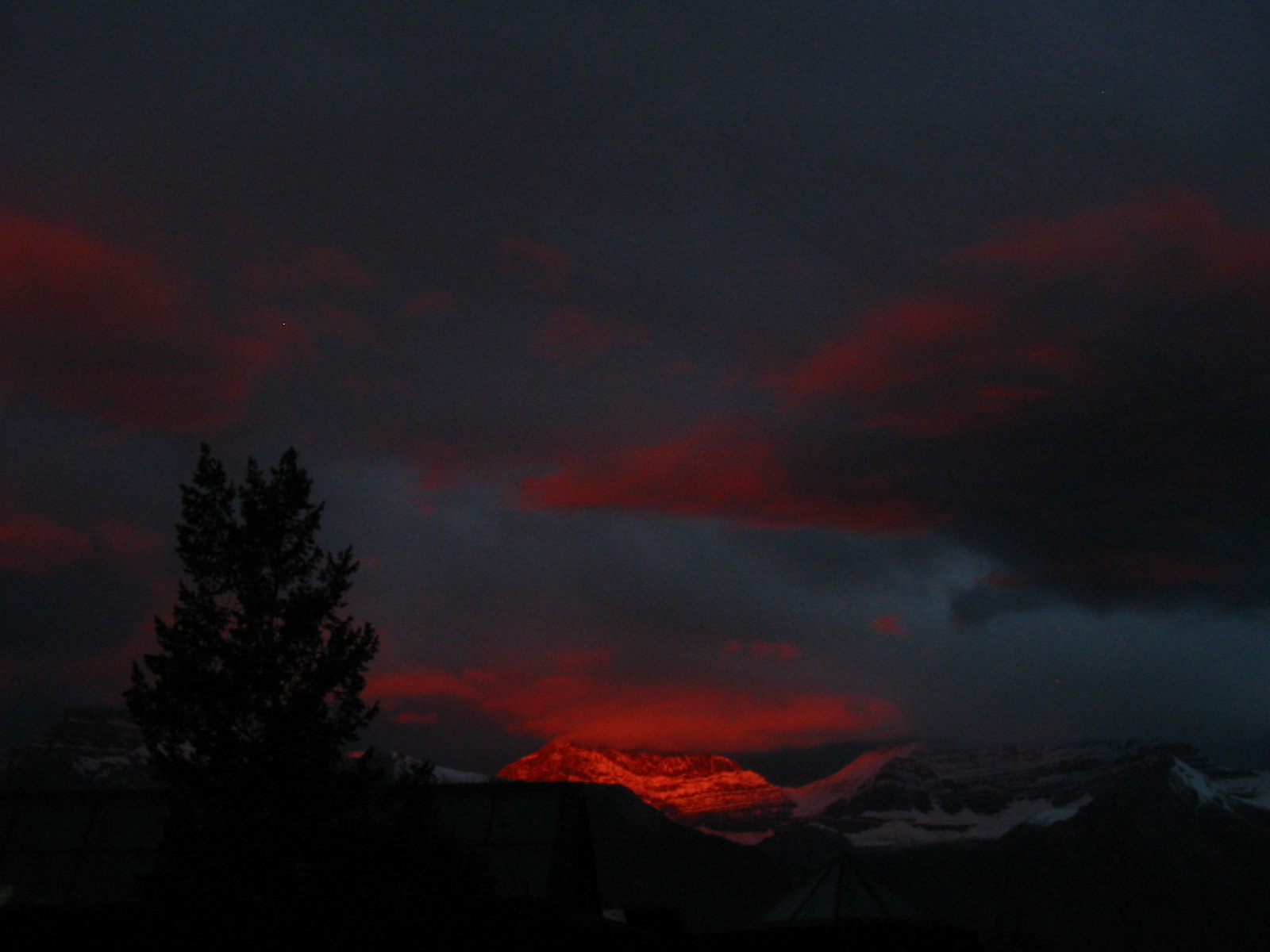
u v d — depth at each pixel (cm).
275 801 3112
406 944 3058
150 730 3219
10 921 3566
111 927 3509
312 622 3338
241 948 2962
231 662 3228
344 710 3341
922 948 4184
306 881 3083
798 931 4159
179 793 3183
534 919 3475
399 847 3134
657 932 4116
